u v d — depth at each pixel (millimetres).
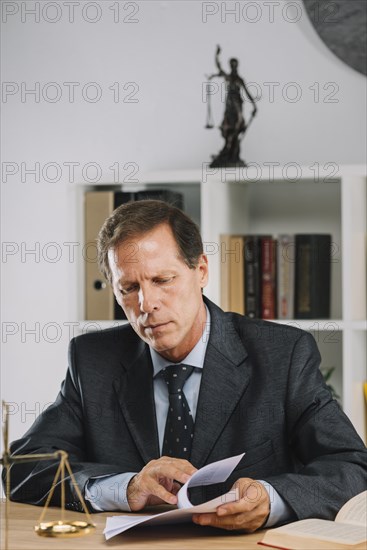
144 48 3848
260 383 2201
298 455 2203
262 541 1687
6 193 4039
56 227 3990
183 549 1659
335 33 3531
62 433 2273
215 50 3734
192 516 1785
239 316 2352
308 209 3600
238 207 3570
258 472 2135
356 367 3195
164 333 2062
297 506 1826
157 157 3830
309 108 3596
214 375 2184
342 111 3555
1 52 4059
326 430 2117
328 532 1678
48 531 1771
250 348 2260
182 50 3787
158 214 2078
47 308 3994
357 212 3234
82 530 1767
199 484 1846
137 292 2064
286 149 3625
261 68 3656
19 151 4031
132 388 2240
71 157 3965
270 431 2170
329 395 2213
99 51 3920
